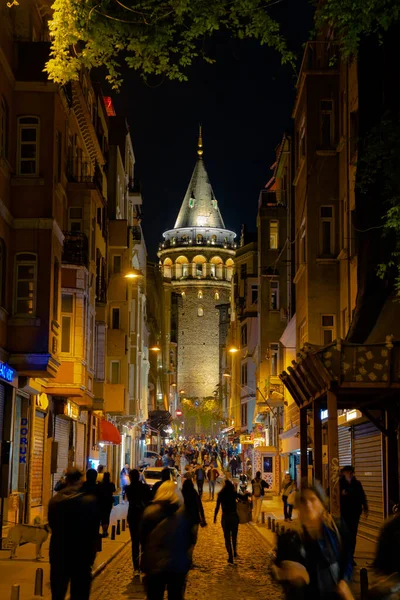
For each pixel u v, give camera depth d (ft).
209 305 579.89
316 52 115.14
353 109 101.14
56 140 83.20
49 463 96.58
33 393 87.92
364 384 68.39
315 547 25.80
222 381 489.26
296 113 125.59
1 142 77.56
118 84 48.75
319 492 26.84
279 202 192.03
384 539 26.05
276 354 187.32
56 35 45.93
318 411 78.07
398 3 42.29
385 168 54.49
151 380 329.31
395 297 80.43
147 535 34.27
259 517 109.09
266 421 208.13
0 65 76.13
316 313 108.99
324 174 110.83
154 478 145.07
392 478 77.05
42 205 80.53
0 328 76.59
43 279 79.61
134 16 45.14
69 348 98.99
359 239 87.92
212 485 159.22
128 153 196.75
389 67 82.07
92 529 37.40
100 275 129.49
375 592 25.46
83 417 122.52
